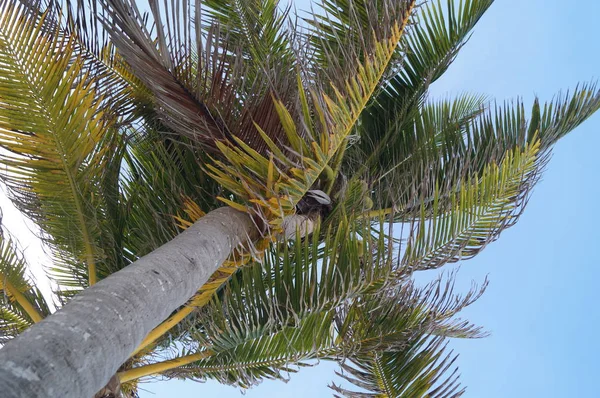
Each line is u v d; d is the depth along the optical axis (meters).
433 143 5.12
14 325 4.66
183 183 4.65
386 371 4.50
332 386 4.39
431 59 5.26
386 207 4.95
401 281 3.68
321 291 3.63
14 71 3.43
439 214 3.92
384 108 5.48
